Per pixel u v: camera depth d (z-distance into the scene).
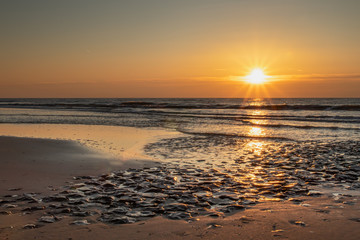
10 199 5.91
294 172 8.72
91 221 4.71
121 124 25.45
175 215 4.93
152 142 15.59
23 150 11.36
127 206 5.45
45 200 5.81
